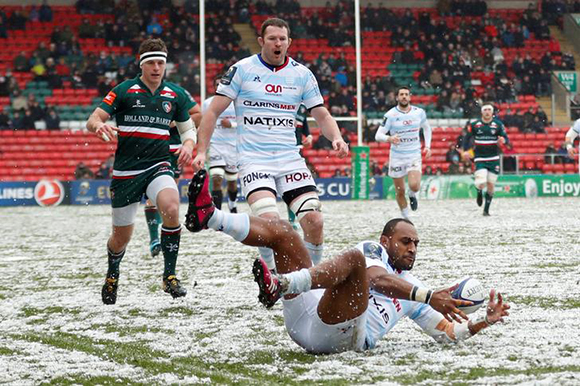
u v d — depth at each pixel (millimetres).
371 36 73938
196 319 12195
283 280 8297
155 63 13570
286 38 13797
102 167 62344
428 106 71438
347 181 59844
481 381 7805
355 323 9117
